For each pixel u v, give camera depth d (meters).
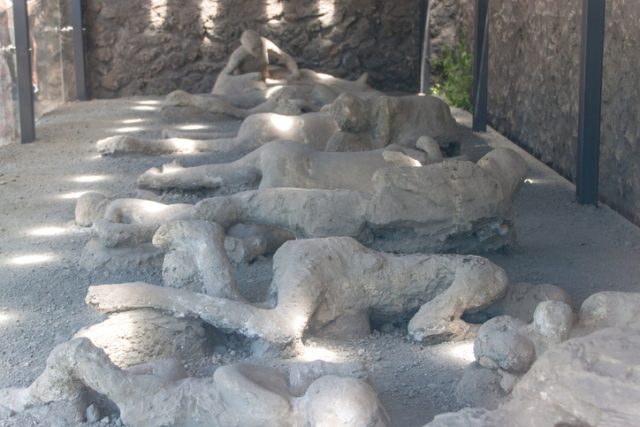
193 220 4.31
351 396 2.87
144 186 6.12
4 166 7.56
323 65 11.93
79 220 5.82
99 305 3.77
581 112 6.11
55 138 8.77
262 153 5.55
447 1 11.27
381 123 6.78
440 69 11.44
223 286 4.03
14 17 8.38
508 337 3.27
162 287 3.88
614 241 5.42
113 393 3.15
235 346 3.94
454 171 4.75
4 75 8.43
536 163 7.67
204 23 11.67
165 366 3.42
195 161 7.38
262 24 11.77
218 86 10.30
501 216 4.84
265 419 2.99
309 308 3.87
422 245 4.78
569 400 2.45
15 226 5.84
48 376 3.26
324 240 4.12
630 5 5.81
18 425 3.28
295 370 3.28
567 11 7.07
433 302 3.96
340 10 11.82
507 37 8.91
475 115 9.19
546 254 5.16
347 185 5.29
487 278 3.97
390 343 3.98
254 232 5.09
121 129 9.17
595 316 3.47
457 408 3.36
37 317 4.31
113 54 11.62
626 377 2.40
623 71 5.93
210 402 3.09
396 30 11.92
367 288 4.03
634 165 5.76
